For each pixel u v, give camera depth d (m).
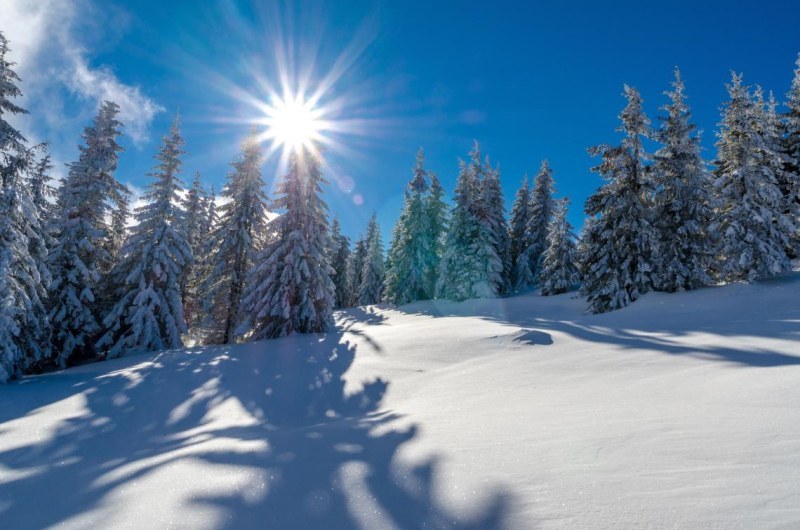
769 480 2.26
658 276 20.73
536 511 2.27
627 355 8.15
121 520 2.56
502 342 11.36
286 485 2.94
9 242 13.40
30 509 3.10
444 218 44.78
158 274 18.70
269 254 20.67
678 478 2.45
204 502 2.72
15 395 9.90
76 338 18.08
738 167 19.88
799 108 25.20
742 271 18.77
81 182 19.44
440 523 2.27
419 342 13.11
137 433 6.45
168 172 20.36
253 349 15.23
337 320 35.34
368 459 3.43
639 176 21.75
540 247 40.56
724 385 4.89
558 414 4.62
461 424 4.60
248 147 23.89
